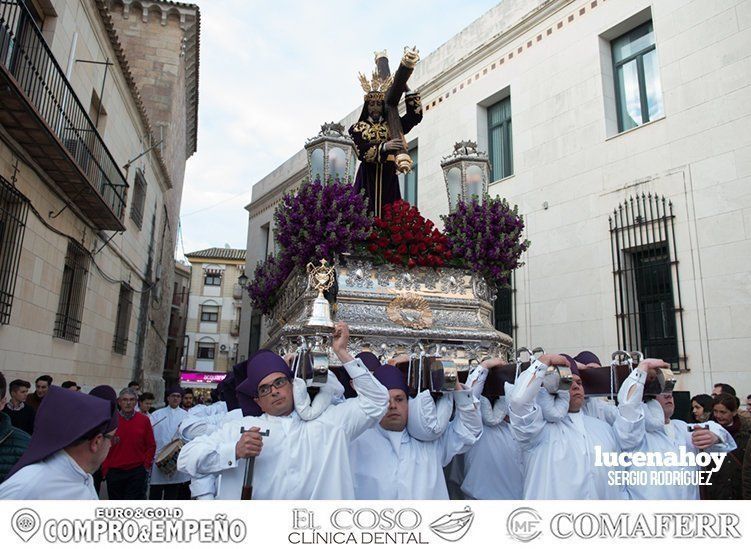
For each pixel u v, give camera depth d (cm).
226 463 270
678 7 859
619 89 970
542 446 342
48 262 839
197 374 3378
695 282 780
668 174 837
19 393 577
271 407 290
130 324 1402
